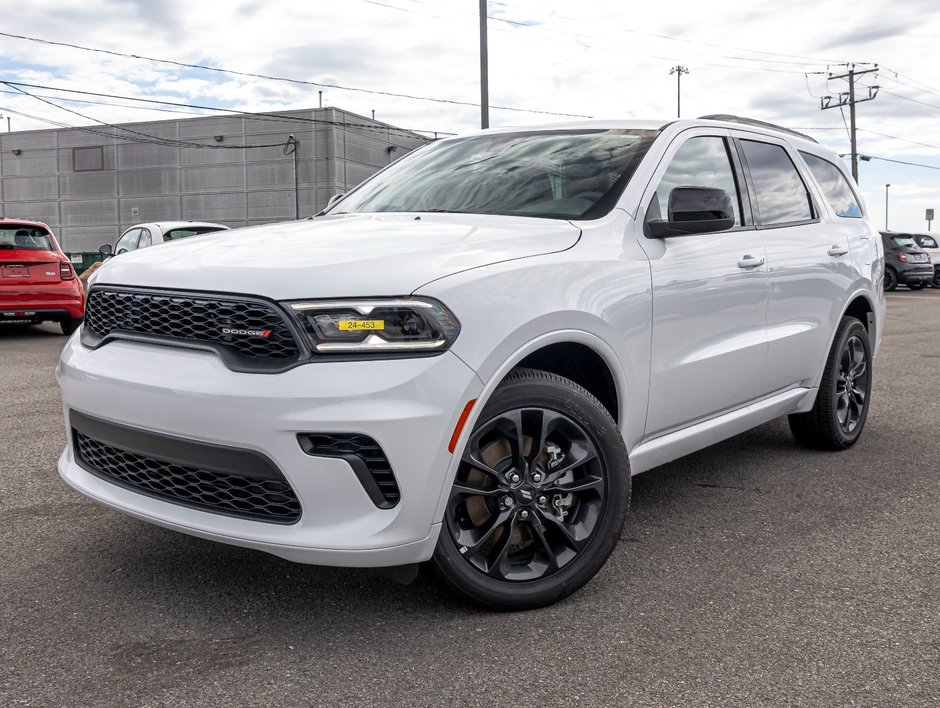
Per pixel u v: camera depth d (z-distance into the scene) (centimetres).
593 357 306
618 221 324
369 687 230
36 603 281
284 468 242
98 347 286
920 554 332
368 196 397
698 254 353
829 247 456
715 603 286
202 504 263
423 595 290
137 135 5434
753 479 437
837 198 500
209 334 257
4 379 745
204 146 5275
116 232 5581
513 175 362
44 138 5684
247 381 244
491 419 267
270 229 322
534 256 285
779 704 223
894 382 747
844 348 482
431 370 246
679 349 340
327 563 246
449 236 288
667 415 341
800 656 249
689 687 231
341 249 269
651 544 342
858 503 397
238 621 270
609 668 242
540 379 276
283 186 5094
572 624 269
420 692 228
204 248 290
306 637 259
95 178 5588
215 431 247
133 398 262
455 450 252
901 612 279
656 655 249
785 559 326
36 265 1070
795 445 512
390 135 5412
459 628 266
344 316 243
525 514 277
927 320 1456
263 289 248
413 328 246
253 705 221
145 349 272
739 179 405
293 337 243
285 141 5041
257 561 318
